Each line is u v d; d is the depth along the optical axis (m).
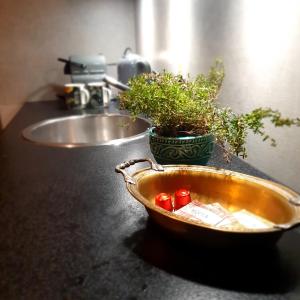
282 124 0.49
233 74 1.00
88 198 0.74
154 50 1.80
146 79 0.77
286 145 0.78
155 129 0.80
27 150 1.16
